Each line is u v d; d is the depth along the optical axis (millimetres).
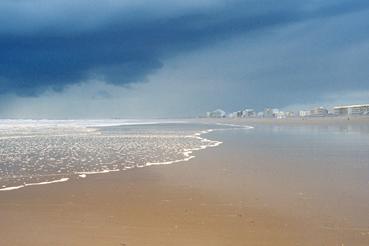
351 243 7562
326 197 11125
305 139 33500
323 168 16438
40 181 13688
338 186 12617
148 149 24328
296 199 10930
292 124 79250
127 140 32031
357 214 9414
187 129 57406
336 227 8492
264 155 21141
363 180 13633
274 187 12539
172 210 9930
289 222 8875
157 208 10109
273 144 28328
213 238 7891
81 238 7867
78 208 10109
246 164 17688
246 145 27469
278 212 9672
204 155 21188
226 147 25844
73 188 12469
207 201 10805
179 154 21625
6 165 17453
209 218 9227
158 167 16875
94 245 7496
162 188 12469
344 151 23094
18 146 26359
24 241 7688
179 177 14414
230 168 16500
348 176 14453
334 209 9867
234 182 13406
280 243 7602
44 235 8031
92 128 61156
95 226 8625
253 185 12891
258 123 91125
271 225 8680
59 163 18109
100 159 19531
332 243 7570
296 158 19766
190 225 8711
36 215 9461
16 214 9539
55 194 11633
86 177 14453
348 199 10875
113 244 7543
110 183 13320
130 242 7656
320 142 30047
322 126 66000
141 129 57438
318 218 9133
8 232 8203
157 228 8500
